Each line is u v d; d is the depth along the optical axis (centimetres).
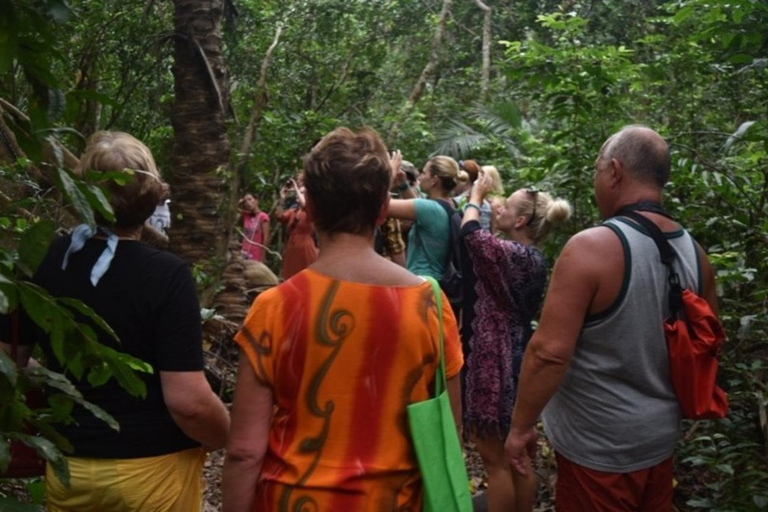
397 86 1559
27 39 183
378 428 210
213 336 705
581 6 1441
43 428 187
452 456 213
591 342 292
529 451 341
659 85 765
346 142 218
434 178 528
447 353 221
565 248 293
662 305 291
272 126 922
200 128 759
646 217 295
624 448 293
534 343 293
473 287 408
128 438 241
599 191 308
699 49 723
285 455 211
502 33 1683
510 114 1178
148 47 862
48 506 249
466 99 1581
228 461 215
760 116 670
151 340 243
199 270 711
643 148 299
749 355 478
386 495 208
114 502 243
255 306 217
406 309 213
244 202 959
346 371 210
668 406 295
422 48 1655
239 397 215
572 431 301
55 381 181
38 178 443
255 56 1199
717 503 406
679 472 473
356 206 216
